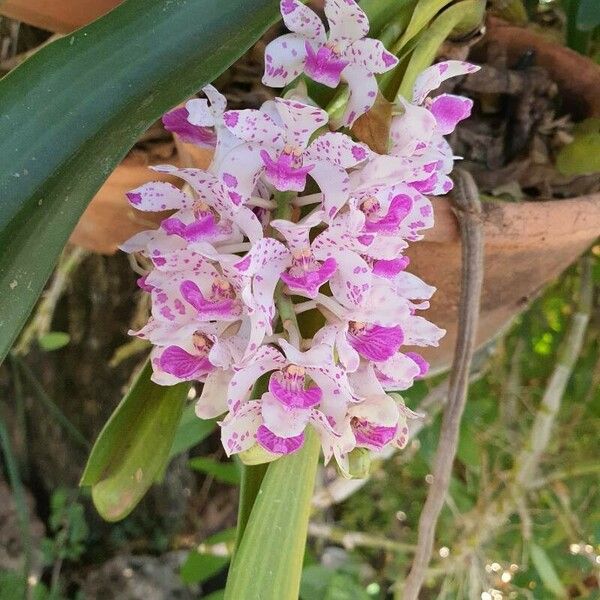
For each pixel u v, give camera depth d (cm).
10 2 24
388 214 17
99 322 54
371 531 59
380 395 18
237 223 17
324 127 17
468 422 45
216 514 62
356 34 17
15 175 15
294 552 19
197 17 16
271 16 17
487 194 29
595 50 33
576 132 28
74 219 15
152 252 18
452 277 25
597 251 40
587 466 47
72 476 58
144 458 22
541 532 51
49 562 56
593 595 48
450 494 46
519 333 46
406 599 23
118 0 24
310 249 16
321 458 36
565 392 50
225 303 17
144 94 16
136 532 60
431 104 20
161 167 17
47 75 15
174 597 57
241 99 27
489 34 29
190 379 19
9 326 15
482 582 44
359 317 17
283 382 17
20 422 54
